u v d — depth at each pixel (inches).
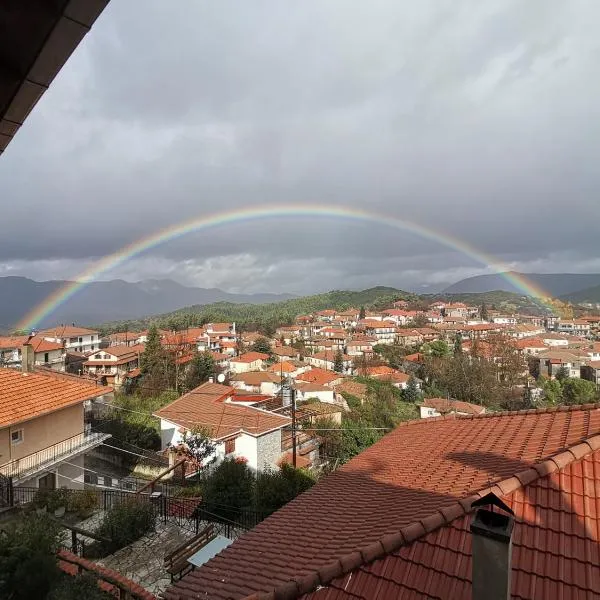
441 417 461.4
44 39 73.1
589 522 188.2
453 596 162.7
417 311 6530.5
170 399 1365.7
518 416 363.6
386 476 325.1
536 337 4677.7
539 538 182.7
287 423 1002.1
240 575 233.0
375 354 3506.4
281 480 623.5
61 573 275.0
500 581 127.9
